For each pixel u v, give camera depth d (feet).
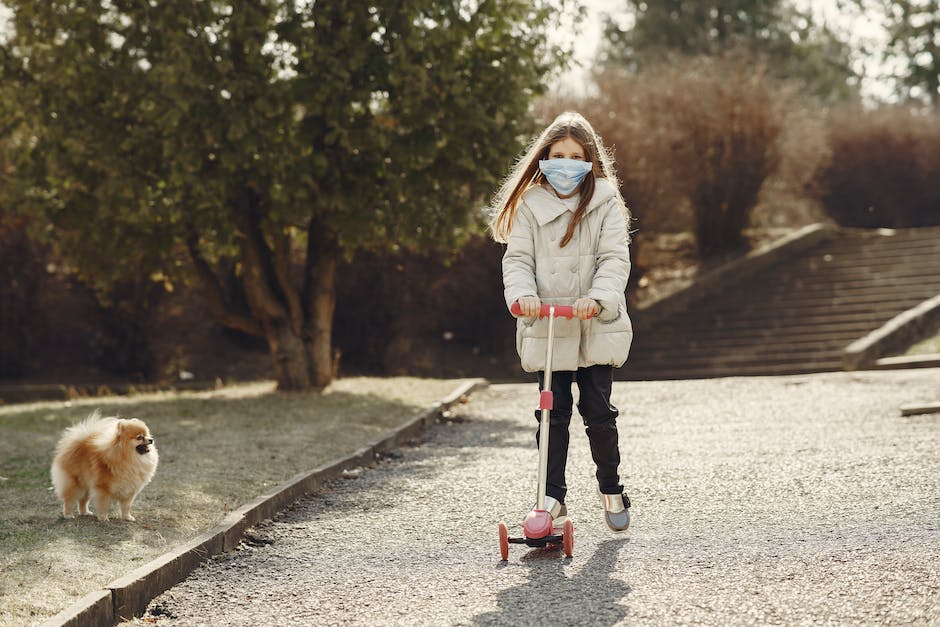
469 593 14.40
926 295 66.95
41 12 39.37
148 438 18.21
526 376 65.41
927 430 28.40
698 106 79.30
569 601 13.65
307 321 45.32
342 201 40.50
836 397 38.47
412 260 63.98
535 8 42.68
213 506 19.97
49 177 40.83
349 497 22.94
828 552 15.42
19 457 26.63
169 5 37.50
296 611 14.07
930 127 103.35
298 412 36.40
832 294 71.00
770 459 25.05
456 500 21.89
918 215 105.91
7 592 13.89
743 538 16.80
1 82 41.06
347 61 39.17
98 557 15.83
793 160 84.74
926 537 15.88
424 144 39.86
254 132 38.83
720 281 75.56
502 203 17.22
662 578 14.55
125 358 64.13
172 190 40.27
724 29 122.83
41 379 63.31
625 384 47.98
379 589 14.98
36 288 63.31
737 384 45.27
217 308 45.73
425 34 39.81
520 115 42.11
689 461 25.48
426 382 48.14
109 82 38.96
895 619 12.13
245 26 38.55
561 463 16.76
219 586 15.61
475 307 69.21
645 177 73.26
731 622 12.41
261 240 44.83
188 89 37.14
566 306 15.74
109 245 42.98
